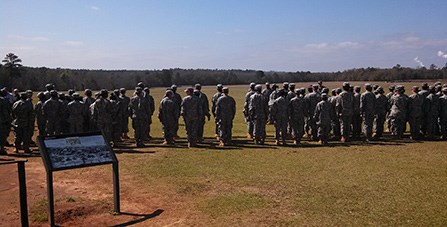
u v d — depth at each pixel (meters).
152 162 13.20
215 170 11.94
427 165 12.30
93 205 8.87
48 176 7.48
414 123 17.53
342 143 16.83
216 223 7.64
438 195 9.21
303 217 7.89
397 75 95.44
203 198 9.24
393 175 11.09
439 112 17.75
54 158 7.62
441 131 17.86
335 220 7.70
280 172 11.59
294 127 16.59
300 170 11.80
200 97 17.73
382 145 16.12
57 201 9.17
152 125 25.66
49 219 7.68
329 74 111.56
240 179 10.86
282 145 16.42
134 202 9.09
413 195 9.23
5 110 15.48
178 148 15.98
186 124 16.31
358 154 14.18
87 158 7.93
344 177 10.93
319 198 9.09
